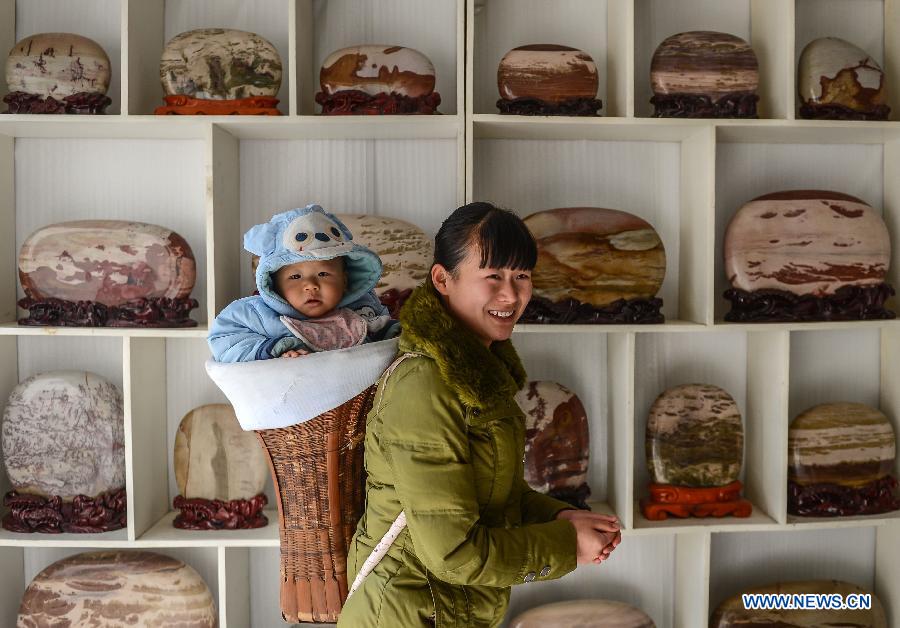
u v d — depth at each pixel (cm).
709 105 181
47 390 186
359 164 199
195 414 191
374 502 123
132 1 180
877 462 192
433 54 199
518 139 199
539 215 186
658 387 205
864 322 183
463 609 119
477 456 115
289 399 129
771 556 209
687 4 201
